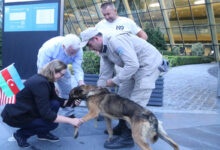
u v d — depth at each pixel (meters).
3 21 5.29
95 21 26.80
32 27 5.02
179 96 6.66
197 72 13.55
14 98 2.65
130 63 2.86
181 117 4.56
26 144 3.00
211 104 5.77
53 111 2.97
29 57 5.16
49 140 3.25
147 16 23.52
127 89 3.58
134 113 2.71
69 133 3.58
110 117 2.99
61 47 3.49
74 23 29.42
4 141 3.19
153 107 5.36
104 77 3.86
